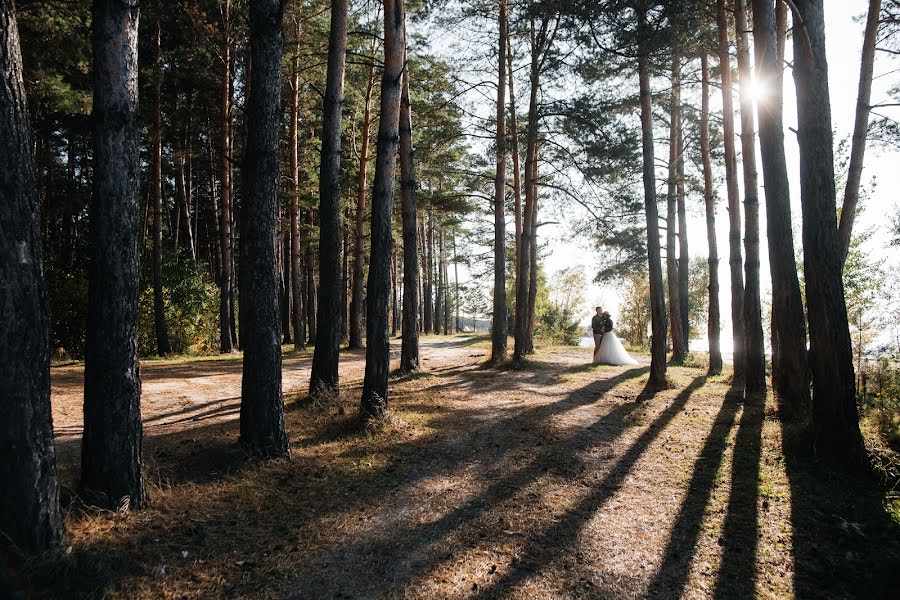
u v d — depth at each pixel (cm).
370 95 1941
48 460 353
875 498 486
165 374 1296
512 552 419
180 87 1916
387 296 768
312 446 658
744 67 978
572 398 1026
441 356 1911
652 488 549
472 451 677
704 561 401
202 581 367
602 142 1277
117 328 435
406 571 390
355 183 2106
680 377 1296
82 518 407
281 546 418
